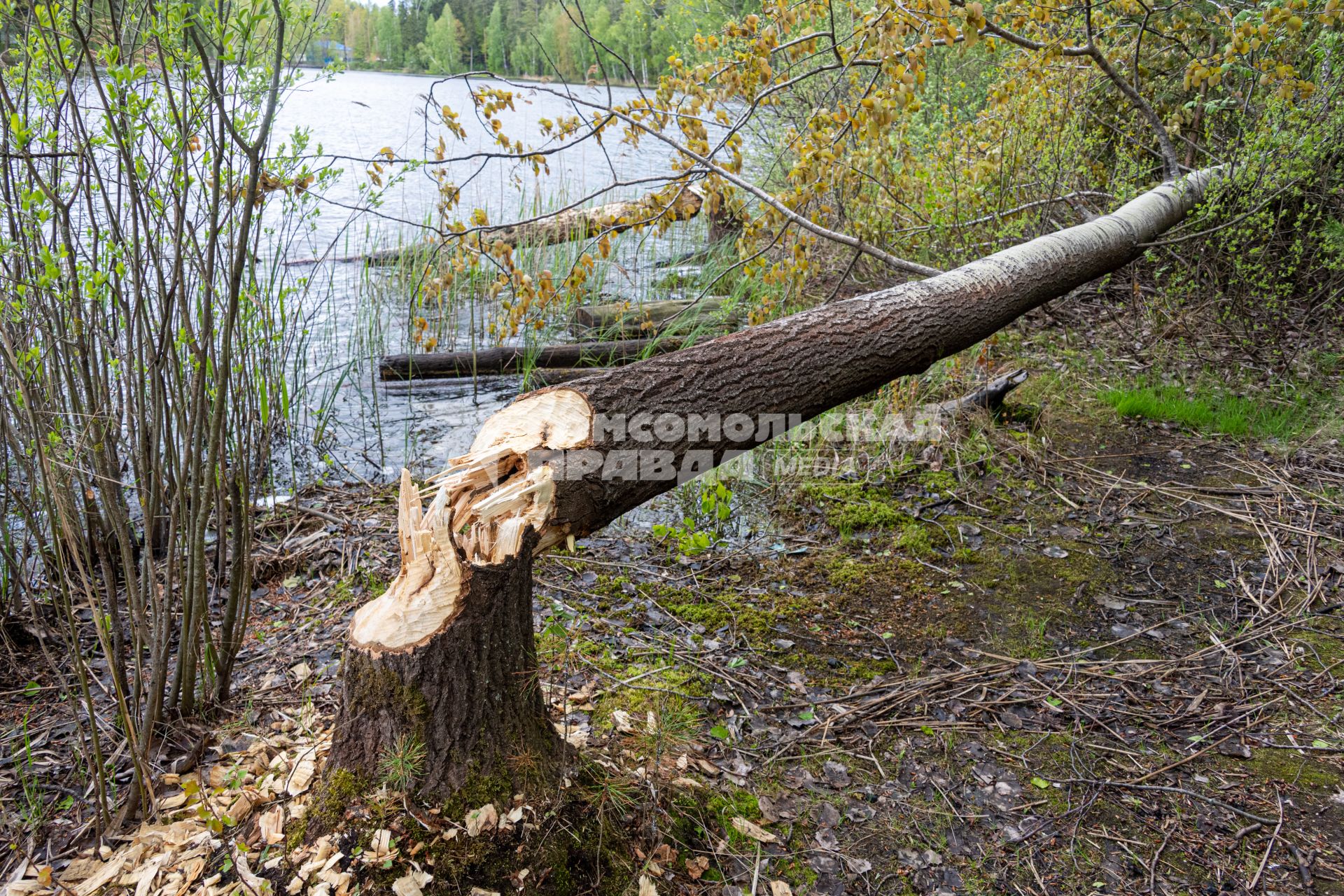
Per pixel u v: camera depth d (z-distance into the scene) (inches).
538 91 161.5
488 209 373.1
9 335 97.7
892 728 108.5
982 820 95.2
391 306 277.0
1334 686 115.4
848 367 116.0
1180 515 161.0
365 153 486.0
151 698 93.1
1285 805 96.9
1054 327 247.3
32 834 87.0
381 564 141.7
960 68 305.6
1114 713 111.8
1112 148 277.7
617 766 94.0
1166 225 205.2
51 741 101.6
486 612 79.0
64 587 85.0
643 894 80.4
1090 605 136.2
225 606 131.3
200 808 86.2
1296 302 237.6
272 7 100.3
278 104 111.9
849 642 126.3
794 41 158.9
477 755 80.3
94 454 105.8
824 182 162.9
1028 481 174.6
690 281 304.2
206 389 111.0
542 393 91.4
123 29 94.1
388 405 216.7
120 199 101.7
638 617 129.9
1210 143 242.1
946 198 222.4
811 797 97.0
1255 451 184.2
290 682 111.2
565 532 87.9
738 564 146.3
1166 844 92.2
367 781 80.0
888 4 139.6
